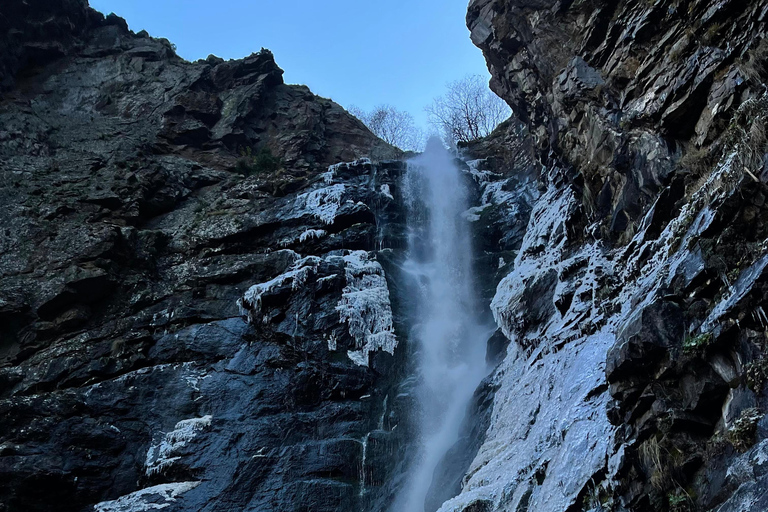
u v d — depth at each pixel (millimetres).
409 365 19234
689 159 13227
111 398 17062
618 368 10023
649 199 14625
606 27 17891
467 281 22406
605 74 17453
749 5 13414
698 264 9906
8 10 30844
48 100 29906
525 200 25266
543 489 10789
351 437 17156
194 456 16172
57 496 15305
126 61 32750
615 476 9414
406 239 23484
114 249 20562
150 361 18141
